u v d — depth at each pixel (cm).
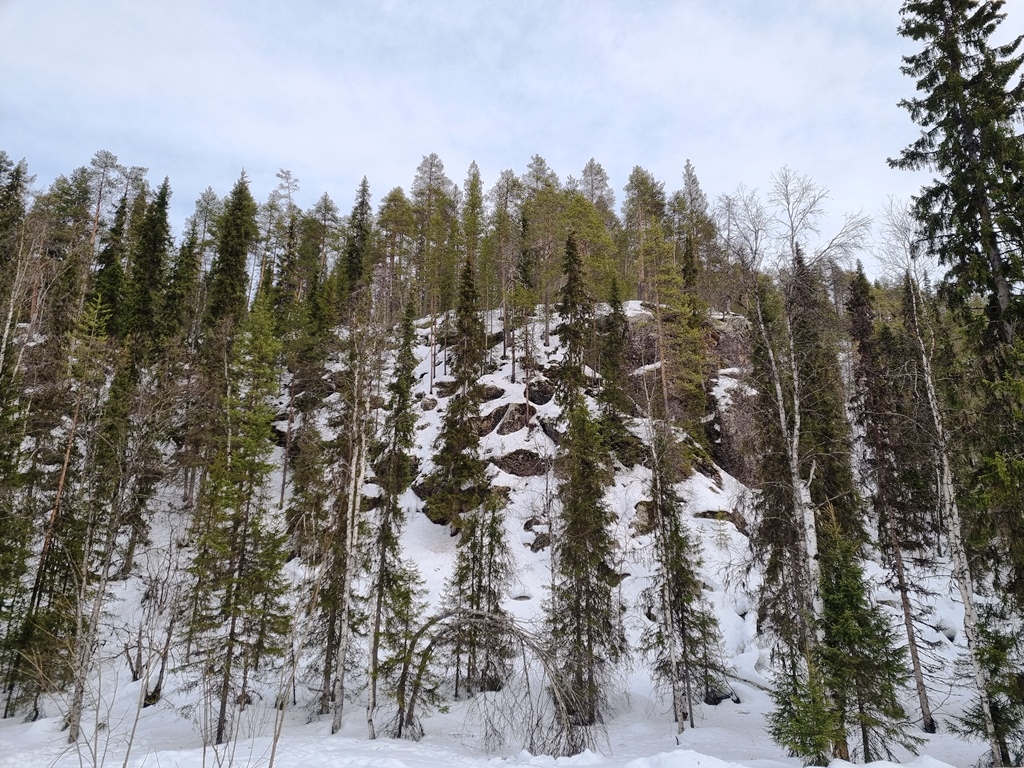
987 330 1573
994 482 1372
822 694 1359
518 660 2409
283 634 2108
